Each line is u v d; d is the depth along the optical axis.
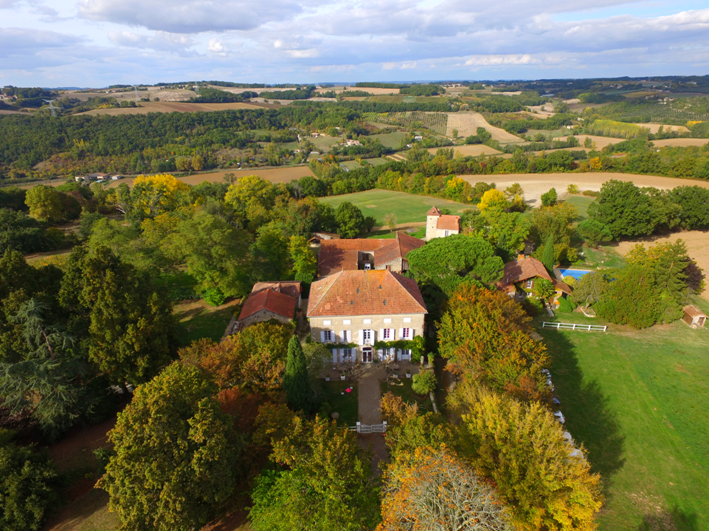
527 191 138.38
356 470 28.44
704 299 62.75
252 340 44.22
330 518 25.55
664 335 56.28
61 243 93.31
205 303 68.75
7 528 28.55
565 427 40.34
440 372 49.91
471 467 27.78
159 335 43.34
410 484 25.28
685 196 88.56
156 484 25.84
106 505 31.86
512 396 34.41
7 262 39.94
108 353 40.22
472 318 45.28
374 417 42.69
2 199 113.25
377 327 50.09
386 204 142.88
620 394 45.00
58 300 41.84
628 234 90.19
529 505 25.45
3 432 33.25
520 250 86.44
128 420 27.53
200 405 28.41
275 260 75.50
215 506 29.78
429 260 58.28
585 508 25.55
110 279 41.25
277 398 38.31
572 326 59.31
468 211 117.06
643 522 30.02
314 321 49.44
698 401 43.56
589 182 141.12
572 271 78.94
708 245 84.38
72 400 37.12
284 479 27.59
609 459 36.41
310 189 154.75
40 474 30.09
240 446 30.17
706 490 32.97
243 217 105.69
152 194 115.62
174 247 66.62
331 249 83.56
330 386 47.72
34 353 37.50
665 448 37.50
